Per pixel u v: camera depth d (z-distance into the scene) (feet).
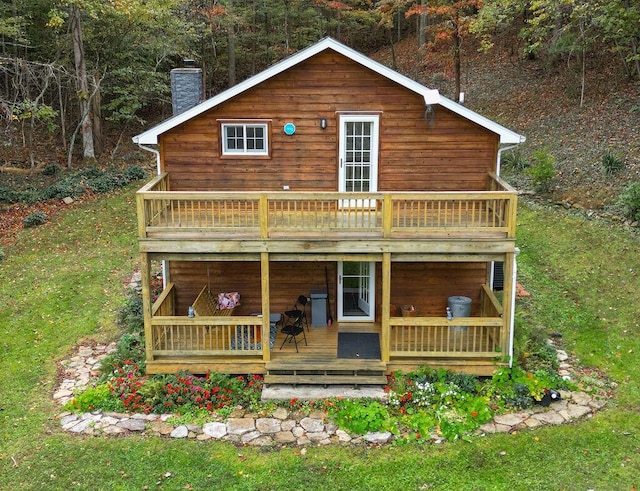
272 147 43.37
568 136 74.49
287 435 33.88
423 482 30.32
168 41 84.48
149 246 37.73
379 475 30.89
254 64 109.50
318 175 43.86
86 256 58.49
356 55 40.93
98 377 39.73
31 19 80.69
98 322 47.14
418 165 43.52
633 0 68.13
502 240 37.22
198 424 34.86
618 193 60.75
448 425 34.24
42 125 88.28
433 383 37.70
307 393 37.73
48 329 46.14
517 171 72.69
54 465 31.60
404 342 41.70
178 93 47.96
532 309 46.91
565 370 39.73
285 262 45.09
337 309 45.55
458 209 40.96
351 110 42.70
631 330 43.27
